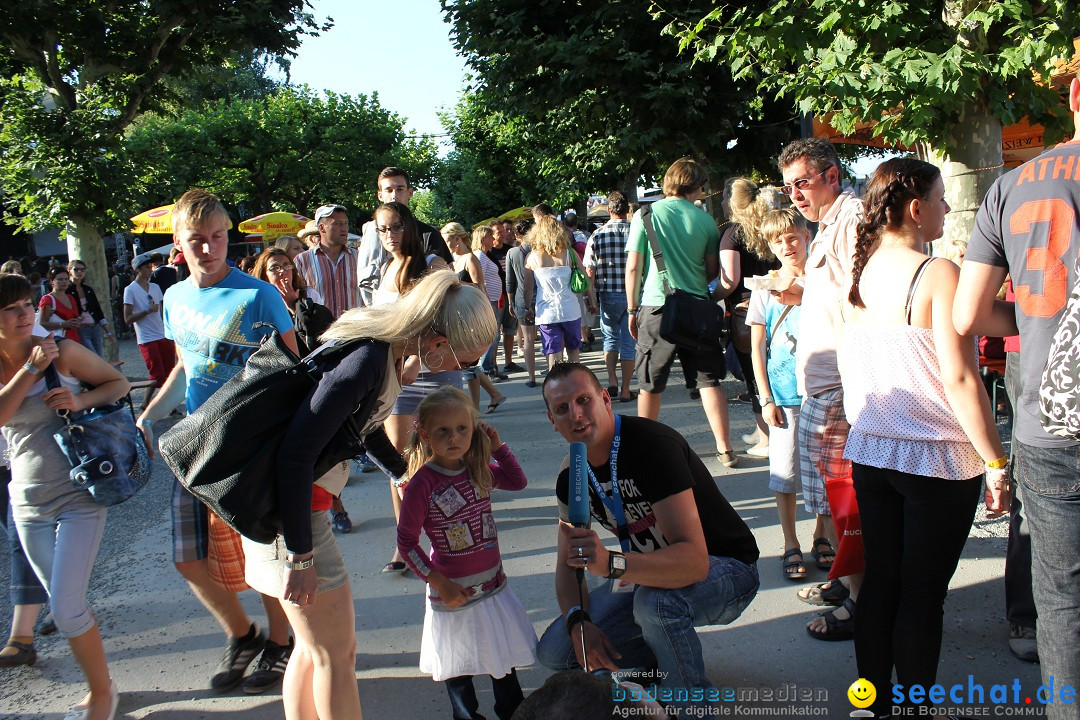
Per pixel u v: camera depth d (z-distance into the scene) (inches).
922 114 230.1
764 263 238.4
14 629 154.6
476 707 126.8
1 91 601.9
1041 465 92.6
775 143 595.2
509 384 406.0
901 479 108.8
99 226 625.6
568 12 530.3
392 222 175.9
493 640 124.4
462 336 104.3
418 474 125.8
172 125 1199.6
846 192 144.7
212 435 99.7
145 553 210.1
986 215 97.6
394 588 178.2
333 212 252.5
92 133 607.5
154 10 614.9
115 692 134.8
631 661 127.2
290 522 99.9
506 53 537.6
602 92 515.8
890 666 115.6
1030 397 94.0
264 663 143.6
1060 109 247.6
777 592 162.1
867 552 115.9
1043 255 90.7
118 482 134.2
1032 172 93.0
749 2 416.8
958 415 104.0
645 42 506.9
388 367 105.9
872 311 112.2
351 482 253.9
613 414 118.2
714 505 122.6
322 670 113.8
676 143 531.5
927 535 108.1
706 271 232.5
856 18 243.3
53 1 598.2
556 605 165.3
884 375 109.9
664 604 115.8
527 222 519.2
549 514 217.5
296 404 102.8
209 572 137.9
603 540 193.3
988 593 154.9
